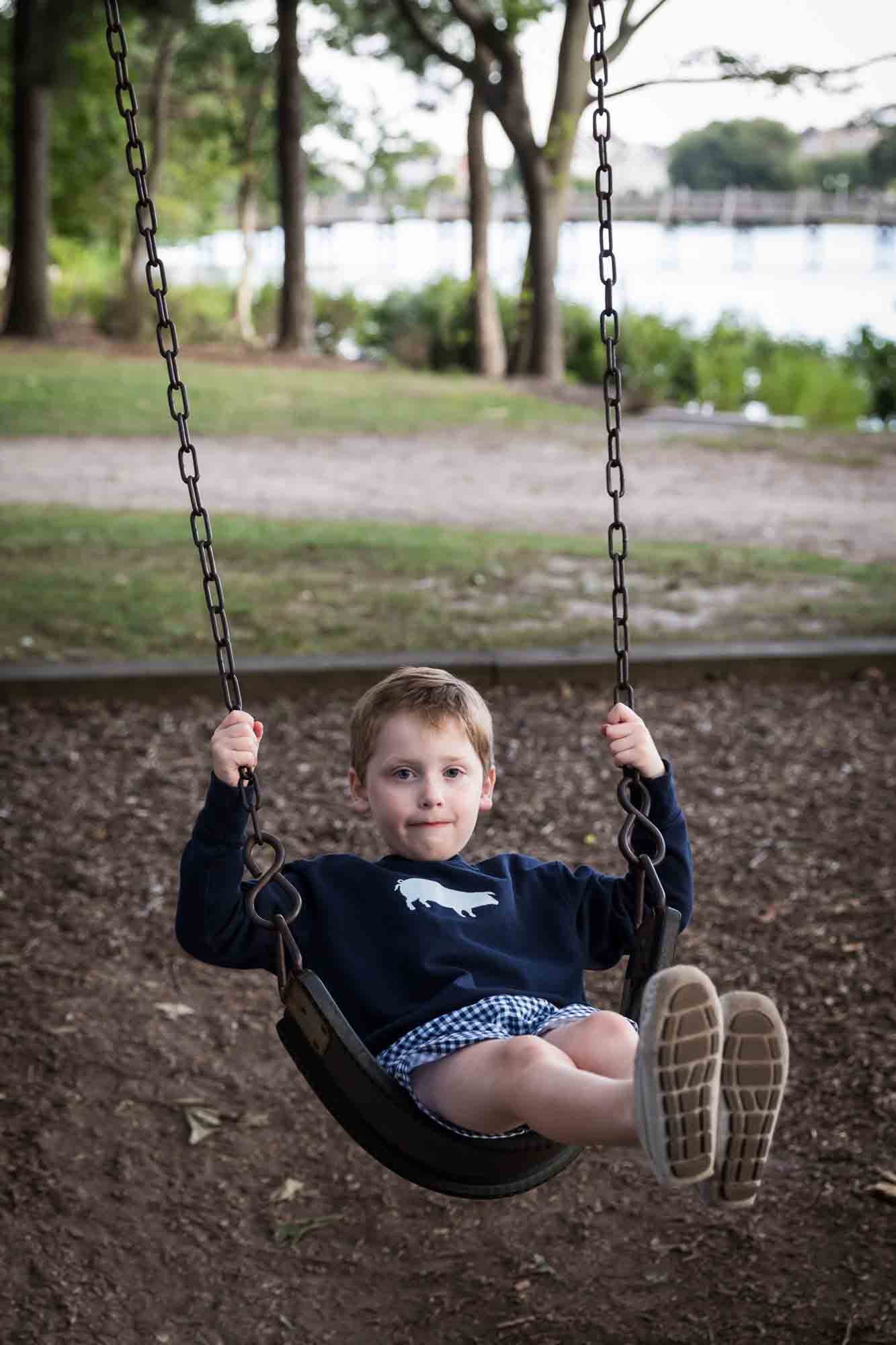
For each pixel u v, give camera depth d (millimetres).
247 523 13344
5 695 8492
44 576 11117
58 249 41031
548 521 14094
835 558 12398
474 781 3324
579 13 24391
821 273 56375
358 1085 2838
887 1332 3756
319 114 36594
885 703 8633
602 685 8945
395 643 9547
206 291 37094
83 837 6754
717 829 6891
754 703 8641
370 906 3242
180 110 39188
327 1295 4043
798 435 20266
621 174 66875
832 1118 4668
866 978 5469
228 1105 4867
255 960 3260
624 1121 2525
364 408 21422
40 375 22500
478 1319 3932
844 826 6883
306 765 7633
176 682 8586
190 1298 4023
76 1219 4289
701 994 2369
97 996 5449
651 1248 4172
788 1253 4098
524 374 26344
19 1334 3850
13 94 27375
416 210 43188
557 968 3254
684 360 26109
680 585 11352
